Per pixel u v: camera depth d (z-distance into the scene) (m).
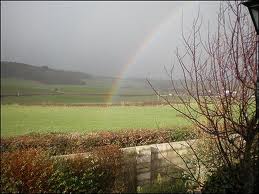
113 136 16.59
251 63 5.18
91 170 9.07
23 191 7.97
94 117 34.00
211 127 5.83
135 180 10.27
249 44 5.21
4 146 14.09
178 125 21.55
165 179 10.41
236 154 5.37
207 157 7.42
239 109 5.27
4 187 7.69
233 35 5.26
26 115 36.12
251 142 5.05
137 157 10.47
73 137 15.80
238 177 5.27
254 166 5.09
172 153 11.15
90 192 9.02
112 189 9.57
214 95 5.51
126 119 31.16
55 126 26.38
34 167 8.18
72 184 8.64
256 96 4.80
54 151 13.23
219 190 6.05
